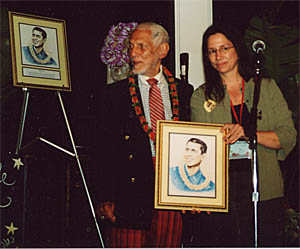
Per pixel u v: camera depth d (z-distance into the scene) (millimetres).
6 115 4840
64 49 3510
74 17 5152
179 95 2898
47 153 4641
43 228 4605
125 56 3320
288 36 4523
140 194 2727
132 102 2824
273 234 2574
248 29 4547
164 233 2709
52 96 4957
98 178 2812
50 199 4668
